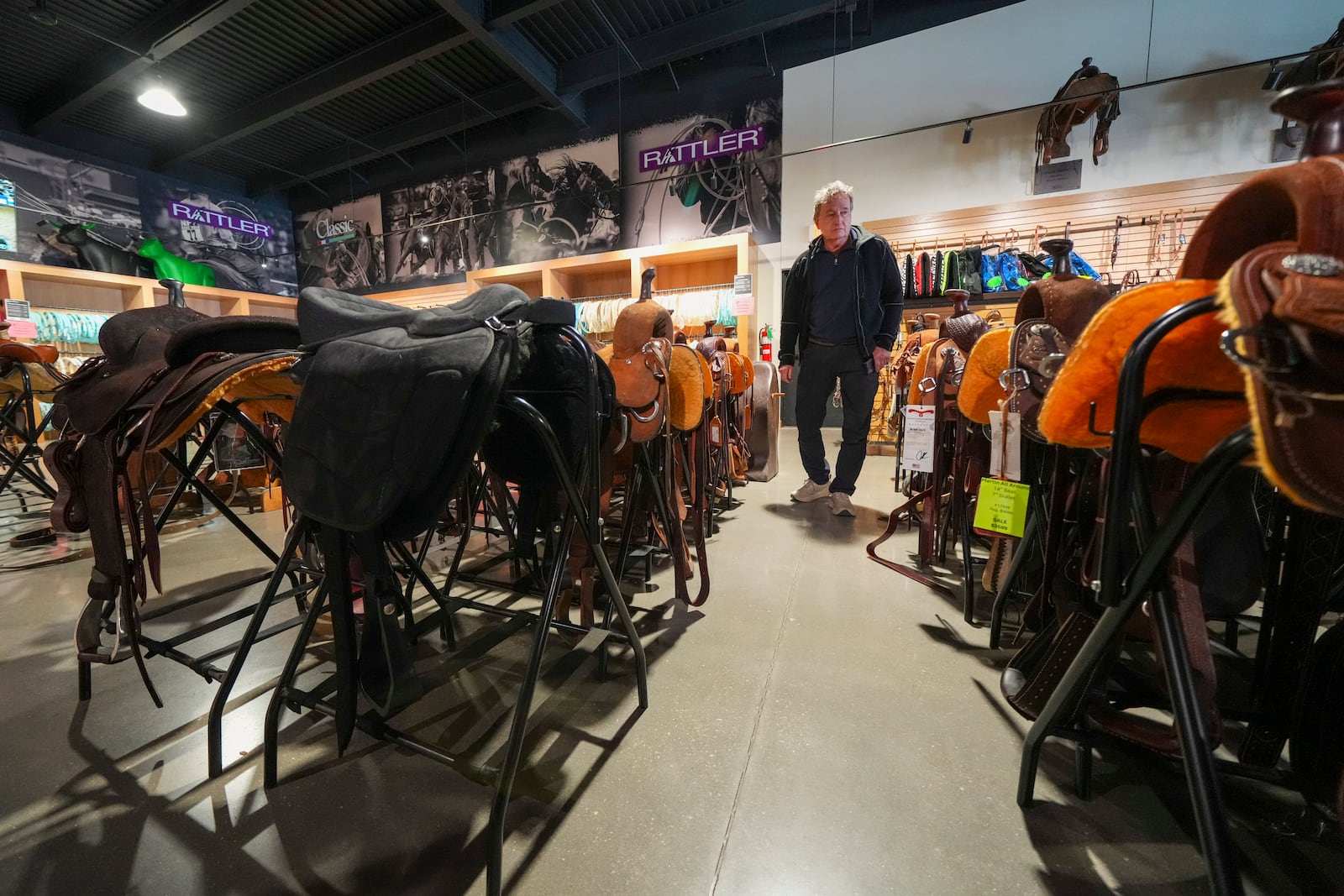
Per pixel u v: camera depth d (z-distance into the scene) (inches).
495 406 29.4
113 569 40.9
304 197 275.6
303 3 150.2
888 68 179.3
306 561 58.4
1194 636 25.6
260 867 28.9
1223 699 39.4
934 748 37.9
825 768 36.1
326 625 59.5
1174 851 29.3
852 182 186.9
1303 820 30.6
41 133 196.7
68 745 39.4
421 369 28.5
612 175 216.8
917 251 180.9
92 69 169.9
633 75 205.2
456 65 183.3
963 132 173.0
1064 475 37.6
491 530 77.0
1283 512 30.9
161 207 232.2
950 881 27.6
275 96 187.6
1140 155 157.4
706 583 58.7
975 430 56.6
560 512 54.2
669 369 55.8
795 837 30.5
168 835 31.1
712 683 46.6
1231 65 147.6
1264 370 14.0
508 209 212.2
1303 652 29.9
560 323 35.0
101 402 41.9
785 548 84.4
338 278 274.2
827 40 185.3
